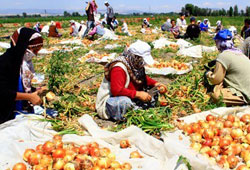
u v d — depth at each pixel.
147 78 4.77
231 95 4.65
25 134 3.67
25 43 3.95
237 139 3.56
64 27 31.05
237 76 4.68
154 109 4.38
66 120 4.29
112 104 4.20
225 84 4.86
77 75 7.27
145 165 2.99
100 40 14.71
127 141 3.52
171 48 11.30
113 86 4.19
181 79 5.98
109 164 3.02
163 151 3.22
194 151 3.17
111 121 4.49
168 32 20.77
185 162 2.85
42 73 7.74
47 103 4.91
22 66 4.13
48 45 13.49
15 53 3.96
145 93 4.25
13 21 42.88
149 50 4.08
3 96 3.89
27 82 4.22
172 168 2.80
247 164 3.08
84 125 3.89
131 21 39.47
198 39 13.92
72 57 9.76
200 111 4.64
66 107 4.61
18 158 3.23
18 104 4.24
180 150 3.06
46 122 3.97
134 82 4.38
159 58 9.78
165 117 4.33
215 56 9.09
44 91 4.39
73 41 14.01
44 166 2.98
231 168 3.10
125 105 4.15
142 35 18.62
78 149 3.37
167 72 7.25
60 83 5.89
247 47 6.21
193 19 14.52
